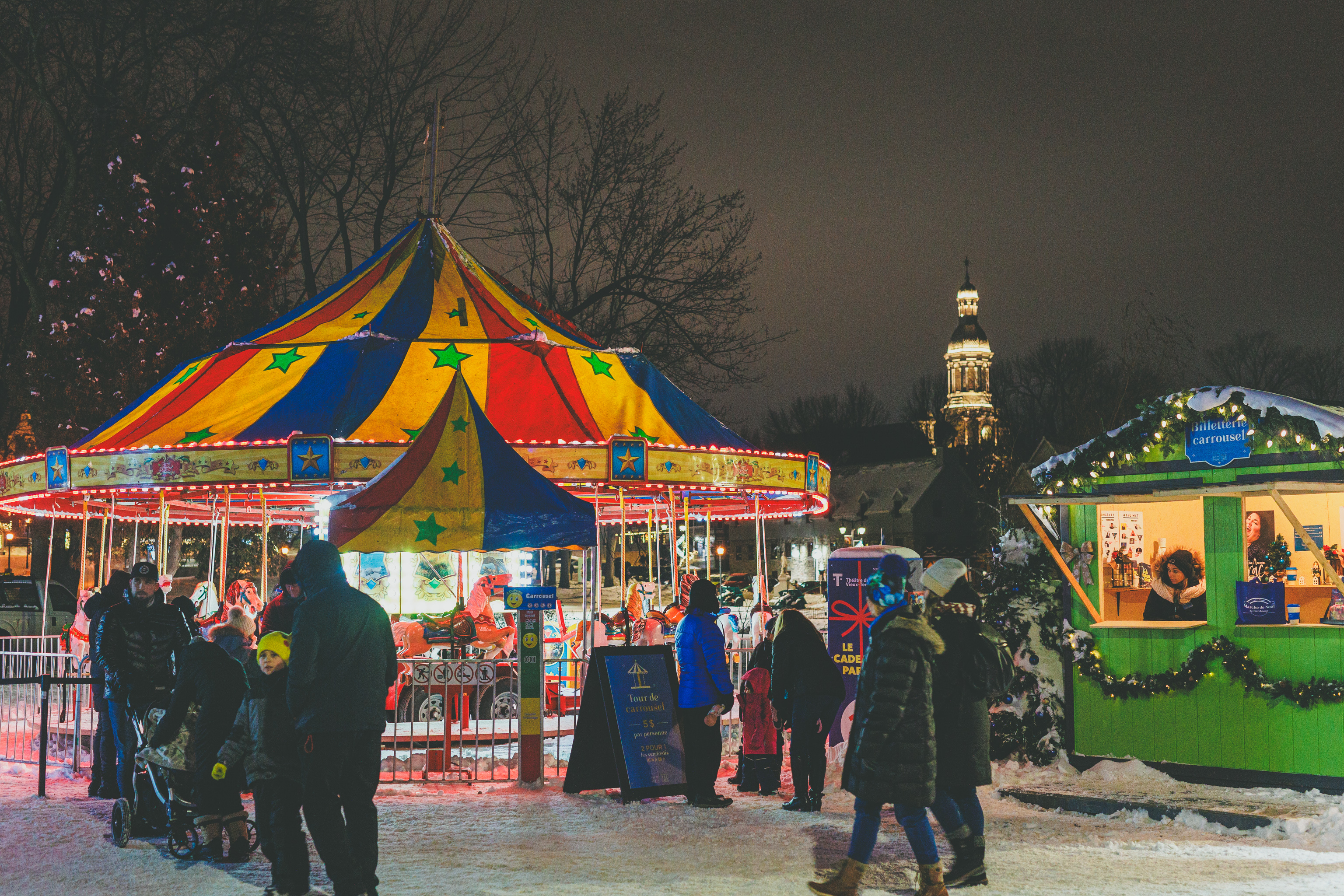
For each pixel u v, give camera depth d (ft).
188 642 25.11
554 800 29.53
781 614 28.84
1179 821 25.49
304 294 93.09
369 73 92.63
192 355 71.67
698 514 59.31
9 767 35.91
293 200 91.86
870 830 18.80
